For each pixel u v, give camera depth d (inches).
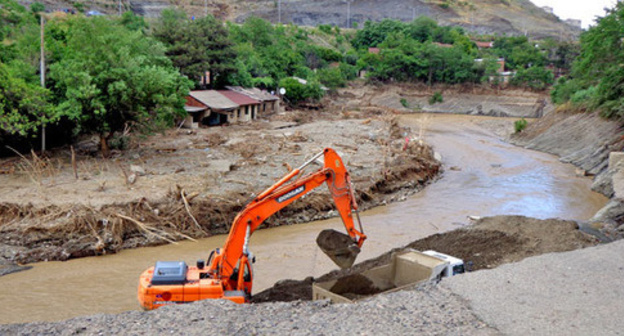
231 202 959.0
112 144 1413.6
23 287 658.2
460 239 721.6
